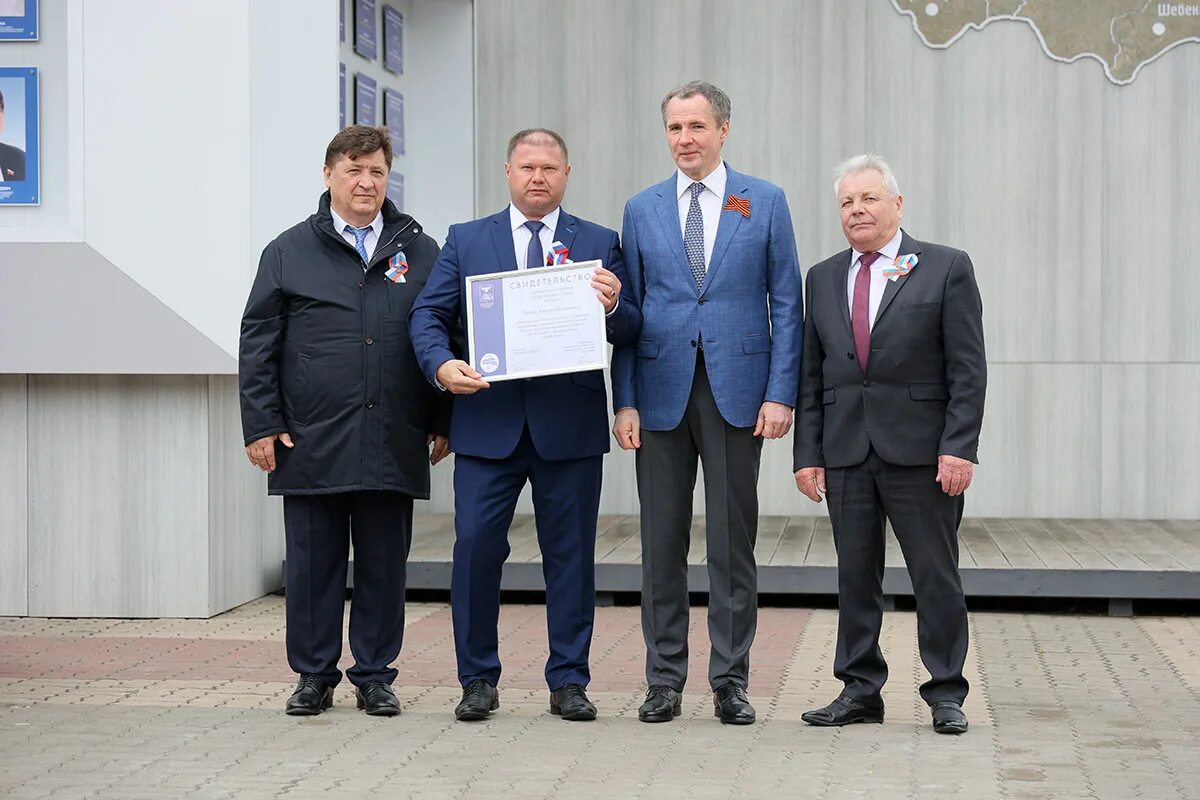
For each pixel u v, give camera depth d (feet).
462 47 32.65
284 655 20.79
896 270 15.96
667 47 32.32
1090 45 31.07
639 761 14.23
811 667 20.02
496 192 32.96
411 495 16.76
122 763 14.17
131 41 23.12
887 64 31.63
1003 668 19.94
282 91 24.40
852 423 15.98
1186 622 24.23
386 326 16.62
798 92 31.89
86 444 24.17
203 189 23.06
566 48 32.65
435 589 26.40
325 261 16.70
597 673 19.58
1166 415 31.07
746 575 16.34
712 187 16.38
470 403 16.22
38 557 24.29
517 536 29.30
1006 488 31.45
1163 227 30.99
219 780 13.48
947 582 15.84
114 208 23.17
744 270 16.20
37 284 23.21
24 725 15.99
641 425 16.37
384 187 16.92
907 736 15.44
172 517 24.06
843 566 16.16
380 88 30.83
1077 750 14.80
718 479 16.22
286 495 16.67
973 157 31.42
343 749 14.76
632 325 16.20
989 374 31.48
